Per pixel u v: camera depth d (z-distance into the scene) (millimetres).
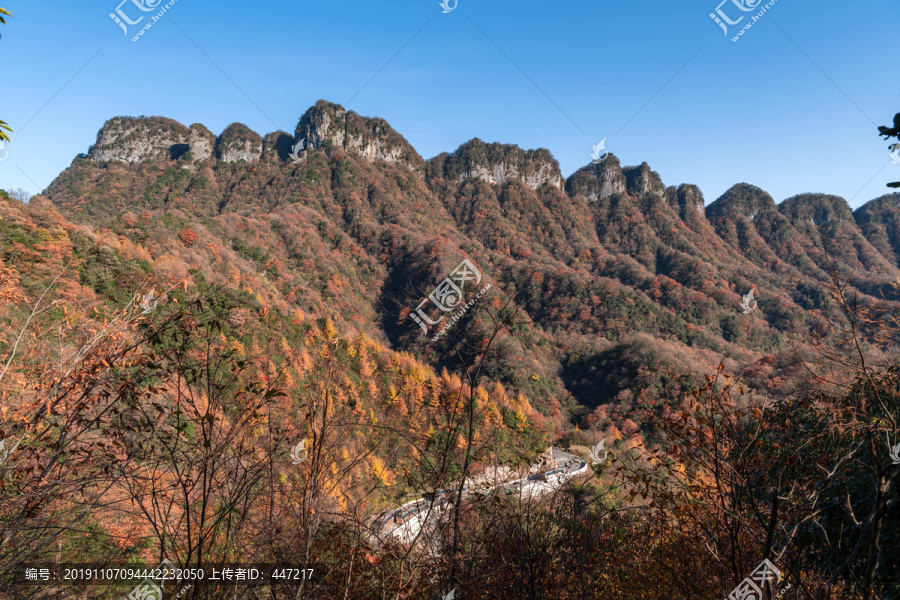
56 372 2727
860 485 3041
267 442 2576
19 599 2418
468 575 3139
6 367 2691
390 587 2805
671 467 3391
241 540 2537
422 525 2963
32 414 2596
